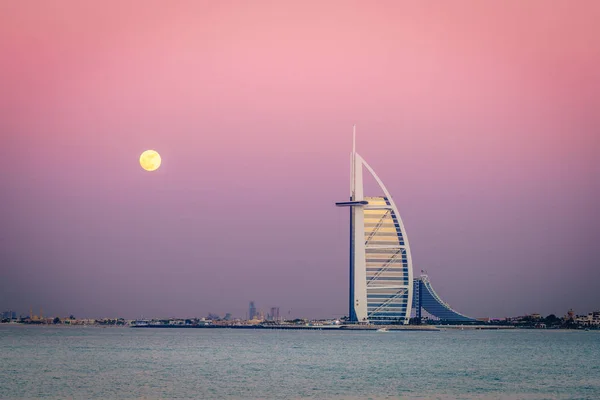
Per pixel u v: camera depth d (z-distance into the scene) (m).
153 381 158.25
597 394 141.75
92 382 155.62
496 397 137.12
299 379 164.38
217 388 146.25
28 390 142.00
